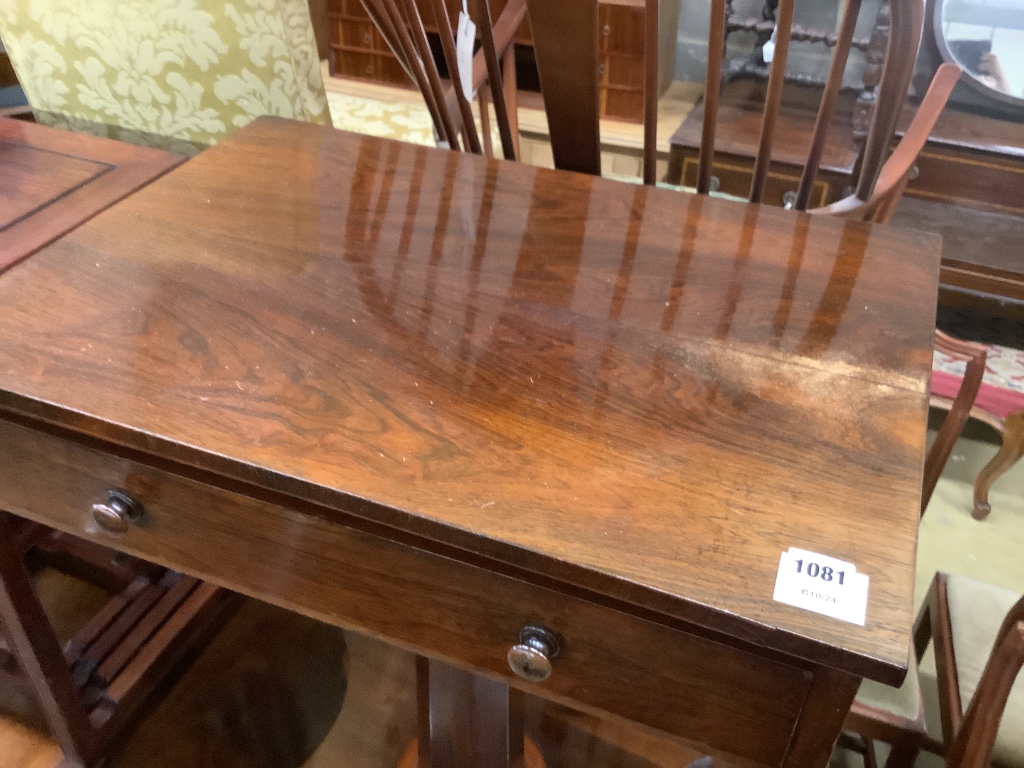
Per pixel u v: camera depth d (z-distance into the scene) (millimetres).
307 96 1435
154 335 699
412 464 592
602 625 576
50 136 1238
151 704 1277
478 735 985
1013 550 1646
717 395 659
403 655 1377
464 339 709
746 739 592
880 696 979
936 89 1179
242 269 782
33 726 1243
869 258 829
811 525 556
